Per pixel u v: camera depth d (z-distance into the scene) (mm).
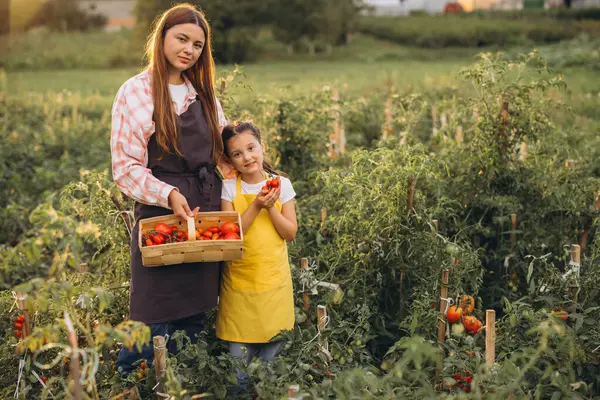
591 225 4402
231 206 3344
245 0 41344
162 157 3139
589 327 3268
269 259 3281
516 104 4523
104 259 4070
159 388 2783
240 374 3262
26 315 3125
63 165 7902
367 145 7992
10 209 6086
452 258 3537
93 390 2633
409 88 12148
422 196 3816
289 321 3377
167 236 3031
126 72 33781
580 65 21938
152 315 3201
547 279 3646
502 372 2643
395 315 3879
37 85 24328
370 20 55125
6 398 3096
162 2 41625
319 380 3141
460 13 55281
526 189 4582
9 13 58844
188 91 3236
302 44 48094
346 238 3846
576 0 56750
